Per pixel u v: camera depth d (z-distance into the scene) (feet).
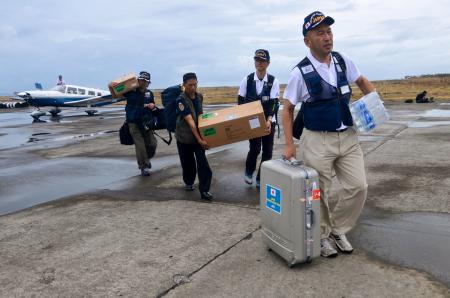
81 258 11.94
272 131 17.66
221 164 24.48
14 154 32.58
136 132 21.83
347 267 10.59
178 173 22.62
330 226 11.48
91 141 38.29
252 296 9.45
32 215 16.31
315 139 10.87
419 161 22.43
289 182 10.07
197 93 17.30
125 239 13.24
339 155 10.89
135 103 21.52
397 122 42.37
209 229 13.71
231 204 16.43
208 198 17.10
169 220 14.83
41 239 13.61
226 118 16.15
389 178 19.06
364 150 26.43
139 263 11.41
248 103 17.02
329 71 10.55
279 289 9.68
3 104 126.41
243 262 11.14
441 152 24.75
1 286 10.51
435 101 78.38
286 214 10.34
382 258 11.02
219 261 11.28
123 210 16.33
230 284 10.03
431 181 18.22
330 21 10.00
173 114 17.31
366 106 10.52
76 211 16.52
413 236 12.40
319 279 10.05
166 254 11.92
